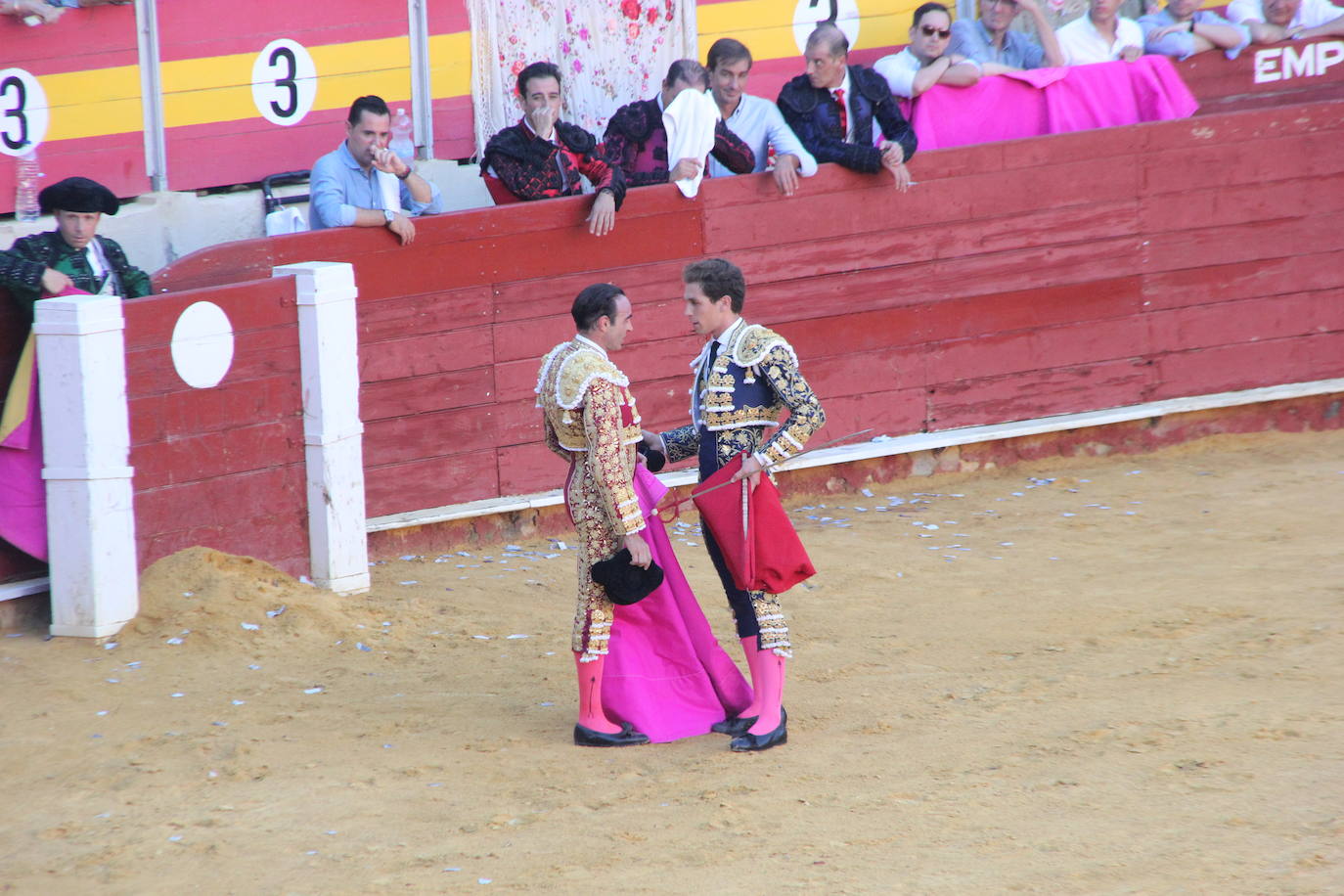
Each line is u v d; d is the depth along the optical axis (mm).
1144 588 24391
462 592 25109
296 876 14758
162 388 22969
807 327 31094
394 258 26891
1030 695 19484
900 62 33000
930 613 23625
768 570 17922
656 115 30109
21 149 27906
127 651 21594
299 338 24406
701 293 18094
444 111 32125
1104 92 33938
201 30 29359
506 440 28469
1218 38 35625
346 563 24891
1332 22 36719
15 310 22484
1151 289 33875
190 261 25078
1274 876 13562
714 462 18281
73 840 15812
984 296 32531
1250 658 20422
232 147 30062
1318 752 16656
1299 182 34625
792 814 15836
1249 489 30828
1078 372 33562
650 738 18531
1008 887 13664
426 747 18375
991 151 32062
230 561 23594
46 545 22297
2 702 19734
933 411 32438
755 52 34750
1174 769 16469
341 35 30766
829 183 30750
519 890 14195
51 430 21688
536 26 32719
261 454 24219
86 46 28297
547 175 28531
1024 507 30219
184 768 17734
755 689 18547
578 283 28734
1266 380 35125
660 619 19125
